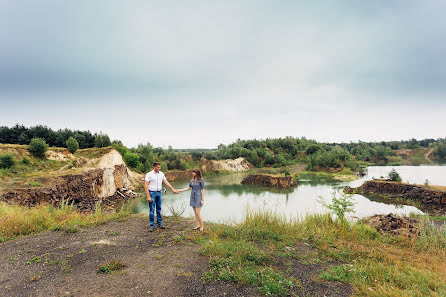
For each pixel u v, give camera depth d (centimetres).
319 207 2356
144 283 392
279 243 644
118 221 821
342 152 7488
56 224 775
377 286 408
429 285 426
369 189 3688
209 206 2523
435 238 746
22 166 3025
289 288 392
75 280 402
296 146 12450
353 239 756
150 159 6322
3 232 679
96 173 3186
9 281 399
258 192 3706
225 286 386
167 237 649
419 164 10044
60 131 5456
